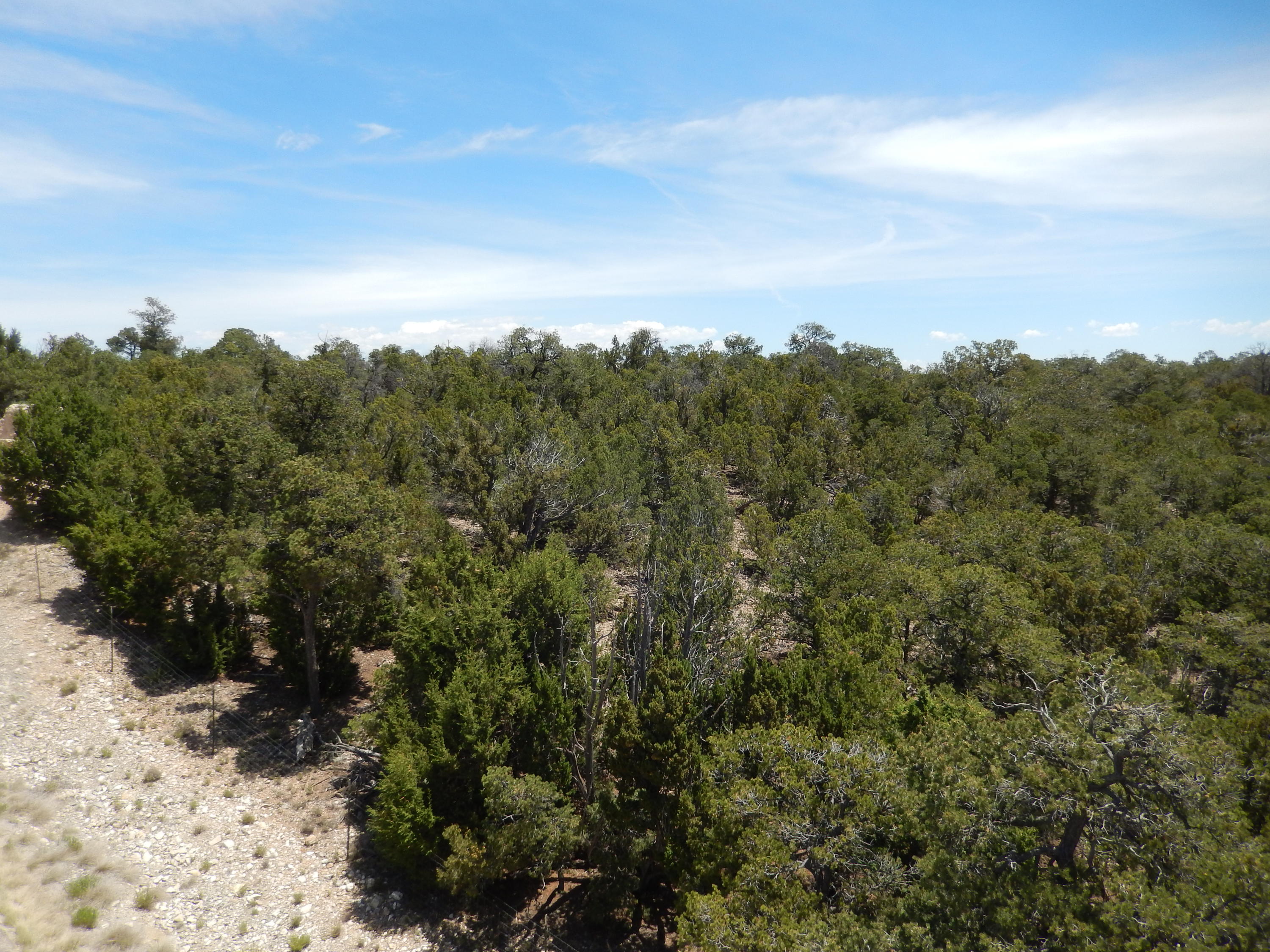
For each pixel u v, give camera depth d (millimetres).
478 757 24453
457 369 85750
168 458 38719
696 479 54719
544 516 48250
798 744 20141
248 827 26047
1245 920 13008
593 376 87688
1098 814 15805
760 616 37000
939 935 14812
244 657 36844
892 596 39688
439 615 28344
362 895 24156
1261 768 19000
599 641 35156
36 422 46531
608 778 27719
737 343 148250
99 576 37344
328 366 46000
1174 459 68750
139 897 21656
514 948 23156
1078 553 45250
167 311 139625
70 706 30594
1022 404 93750
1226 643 35625
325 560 28656
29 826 23438
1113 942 13242
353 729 28219
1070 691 18172
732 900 17047
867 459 66875
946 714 28578
